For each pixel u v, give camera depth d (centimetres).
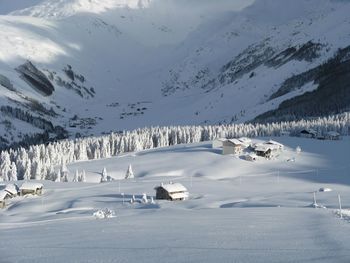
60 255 2727
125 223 4347
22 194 10806
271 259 2384
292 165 15288
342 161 15600
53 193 11231
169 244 2925
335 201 7812
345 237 2941
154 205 8538
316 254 2458
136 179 13912
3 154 18062
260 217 4425
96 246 2975
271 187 11588
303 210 5350
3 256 2788
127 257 2584
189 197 9825
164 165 16288
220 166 15500
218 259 2431
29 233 3969
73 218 6059
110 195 10431
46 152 18525
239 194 10281
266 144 16700
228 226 3719
